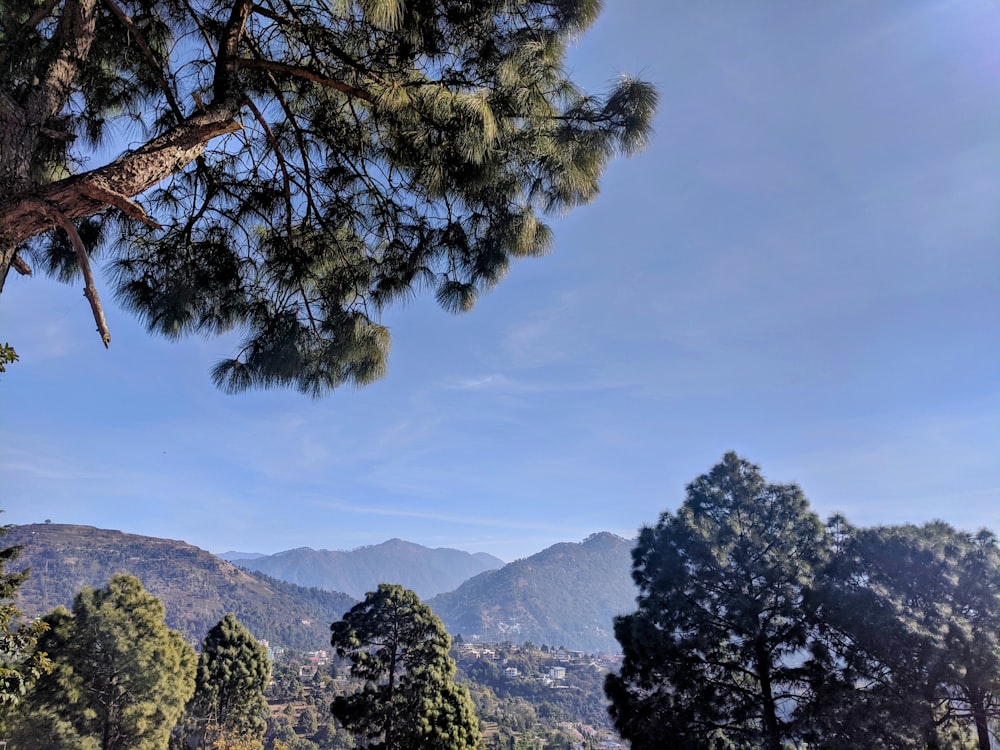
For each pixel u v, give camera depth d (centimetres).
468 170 416
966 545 1371
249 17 426
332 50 425
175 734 3300
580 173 423
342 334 464
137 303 473
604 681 1543
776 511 1441
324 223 505
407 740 2252
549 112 420
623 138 413
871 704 1204
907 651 1225
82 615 2116
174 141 320
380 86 396
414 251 511
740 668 1353
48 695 1916
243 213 495
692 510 1475
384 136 451
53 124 342
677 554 1420
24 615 981
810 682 1284
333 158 495
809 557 1403
